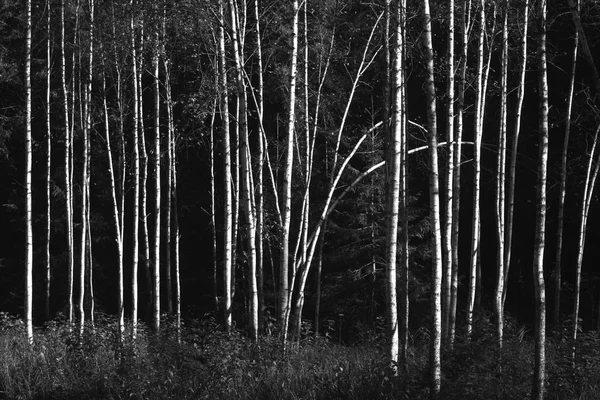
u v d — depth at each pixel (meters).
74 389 12.27
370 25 18.25
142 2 17.36
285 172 13.86
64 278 29.73
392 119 10.80
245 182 14.43
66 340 14.73
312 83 20.25
